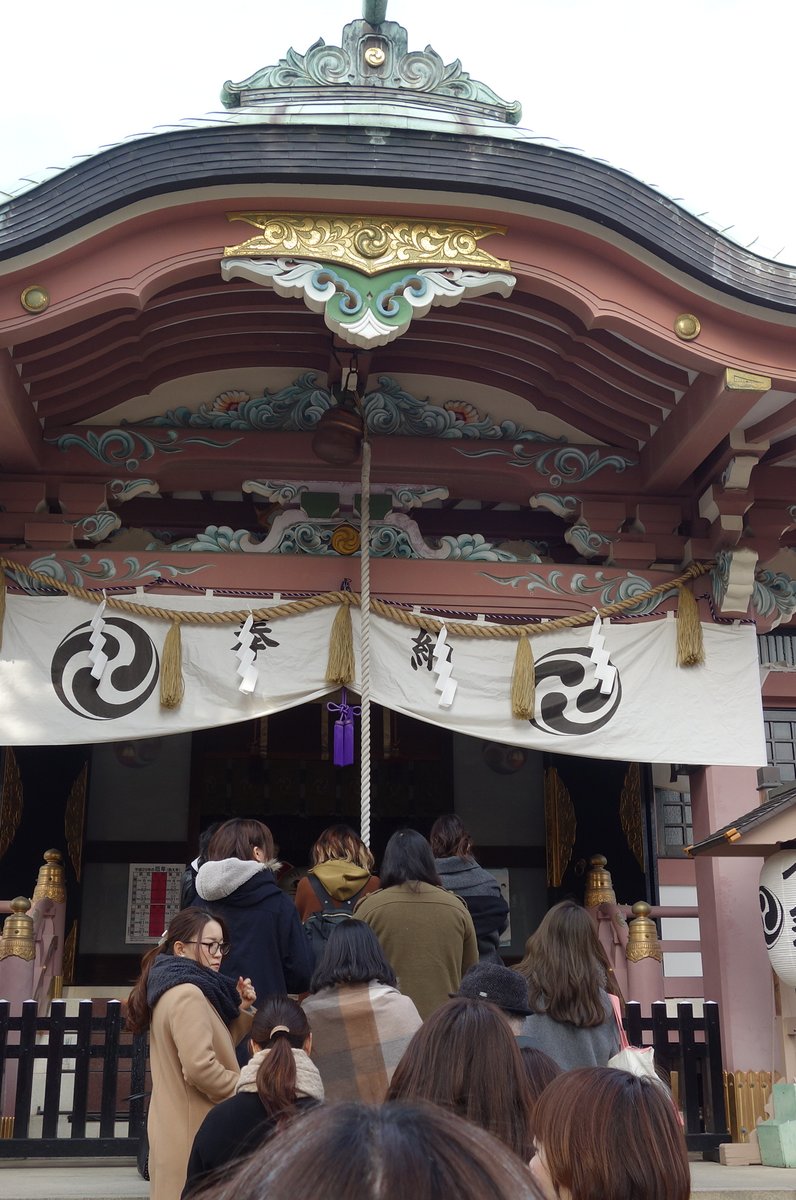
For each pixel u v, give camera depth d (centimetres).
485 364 770
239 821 480
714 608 786
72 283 620
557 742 748
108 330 695
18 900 728
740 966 724
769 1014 716
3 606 736
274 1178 105
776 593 796
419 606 768
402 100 723
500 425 808
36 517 755
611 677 762
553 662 764
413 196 629
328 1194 102
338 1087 369
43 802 1060
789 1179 578
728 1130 693
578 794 1088
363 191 625
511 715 751
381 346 755
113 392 761
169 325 721
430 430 799
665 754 754
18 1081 596
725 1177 585
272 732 1164
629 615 782
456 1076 256
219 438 778
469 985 358
